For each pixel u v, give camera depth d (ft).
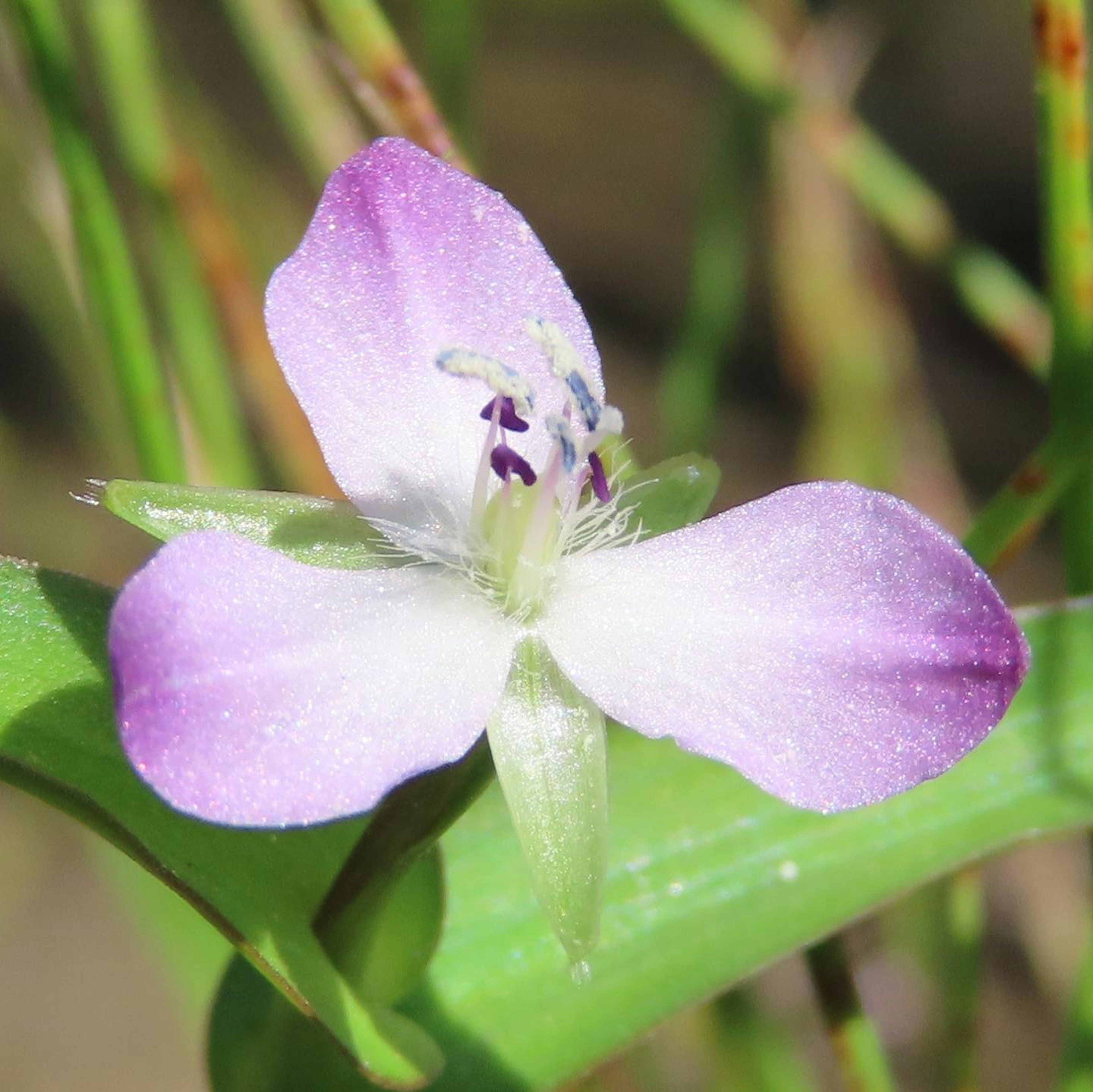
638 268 0.62
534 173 0.63
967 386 0.57
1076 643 0.28
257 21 0.32
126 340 0.29
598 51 0.65
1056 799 0.28
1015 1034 0.43
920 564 0.25
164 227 0.32
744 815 0.28
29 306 0.40
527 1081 0.27
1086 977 0.30
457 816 0.25
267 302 0.26
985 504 0.55
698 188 0.63
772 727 0.25
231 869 0.26
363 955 0.26
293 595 0.25
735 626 0.25
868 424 0.39
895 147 0.61
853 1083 0.28
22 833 0.47
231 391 0.33
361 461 0.26
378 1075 0.25
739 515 0.26
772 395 0.58
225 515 0.25
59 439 0.54
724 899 0.27
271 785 0.24
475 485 0.26
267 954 0.25
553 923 0.25
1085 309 0.28
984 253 0.33
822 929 0.27
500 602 0.26
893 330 0.40
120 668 0.24
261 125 0.59
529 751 0.25
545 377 0.26
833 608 0.25
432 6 0.32
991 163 0.60
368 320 0.26
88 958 0.46
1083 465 0.28
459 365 0.25
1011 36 0.61
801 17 0.37
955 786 0.28
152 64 0.32
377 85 0.29
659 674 0.25
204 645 0.24
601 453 0.27
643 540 0.26
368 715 0.25
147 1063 0.44
